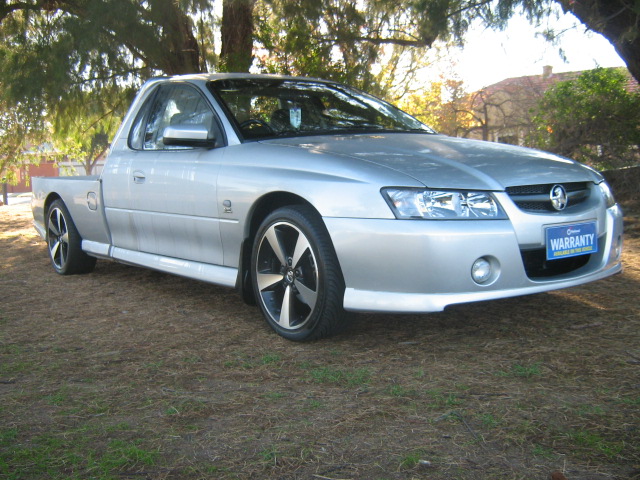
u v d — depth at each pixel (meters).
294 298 3.47
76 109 8.76
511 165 3.36
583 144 10.71
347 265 3.15
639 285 4.45
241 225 3.67
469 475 2.00
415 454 2.14
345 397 2.65
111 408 2.61
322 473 2.04
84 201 5.09
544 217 3.21
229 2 7.83
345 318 3.32
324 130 4.01
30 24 8.48
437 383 2.77
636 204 8.50
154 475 2.06
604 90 10.32
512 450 2.15
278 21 8.53
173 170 4.14
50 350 3.43
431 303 2.98
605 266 3.54
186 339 3.56
